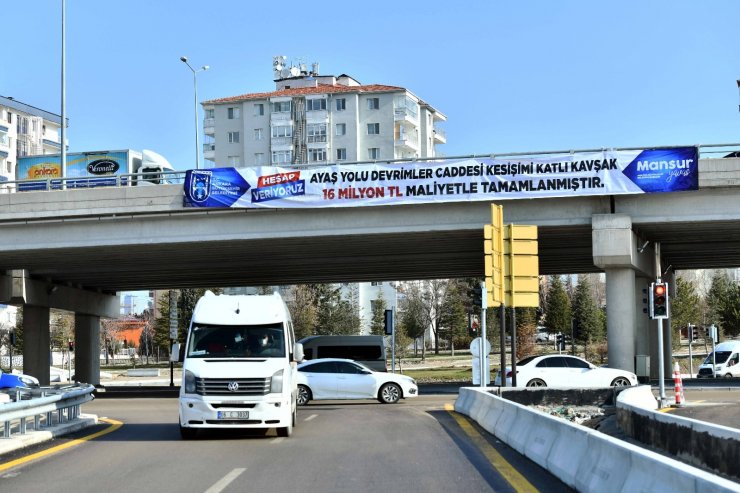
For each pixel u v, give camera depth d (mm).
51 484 10445
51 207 34688
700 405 25656
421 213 33438
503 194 32438
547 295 100062
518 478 10617
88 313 54094
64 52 41719
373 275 49812
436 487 10031
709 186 31609
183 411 15617
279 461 12609
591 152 32188
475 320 29109
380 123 98312
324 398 27438
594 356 75625
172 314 51344
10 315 109500
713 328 51562
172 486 10242
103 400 33344
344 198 33219
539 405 23078
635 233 34406
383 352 40594
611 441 8727
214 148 100875
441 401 29188
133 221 34812
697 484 6102
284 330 16641
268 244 35812
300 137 98000
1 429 16594
